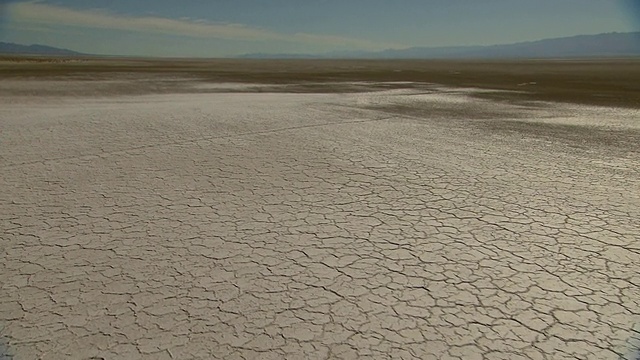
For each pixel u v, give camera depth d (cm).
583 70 4441
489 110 1389
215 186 547
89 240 380
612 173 618
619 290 302
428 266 339
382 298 292
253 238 391
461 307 282
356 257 355
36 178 570
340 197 509
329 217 445
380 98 1778
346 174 608
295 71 4541
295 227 418
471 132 970
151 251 360
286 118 1151
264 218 441
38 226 410
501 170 634
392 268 336
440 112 1330
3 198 489
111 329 254
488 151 767
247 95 1875
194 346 240
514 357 233
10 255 348
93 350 236
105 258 346
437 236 397
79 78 2834
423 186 553
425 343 245
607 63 6969
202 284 308
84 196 501
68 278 313
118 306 278
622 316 271
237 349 238
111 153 720
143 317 266
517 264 342
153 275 320
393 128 1015
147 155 709
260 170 625
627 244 377
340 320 267
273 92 2056
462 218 442
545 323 264
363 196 512
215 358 231
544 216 446
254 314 272
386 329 258
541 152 760
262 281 313
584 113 1323
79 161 664
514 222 430
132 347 238
